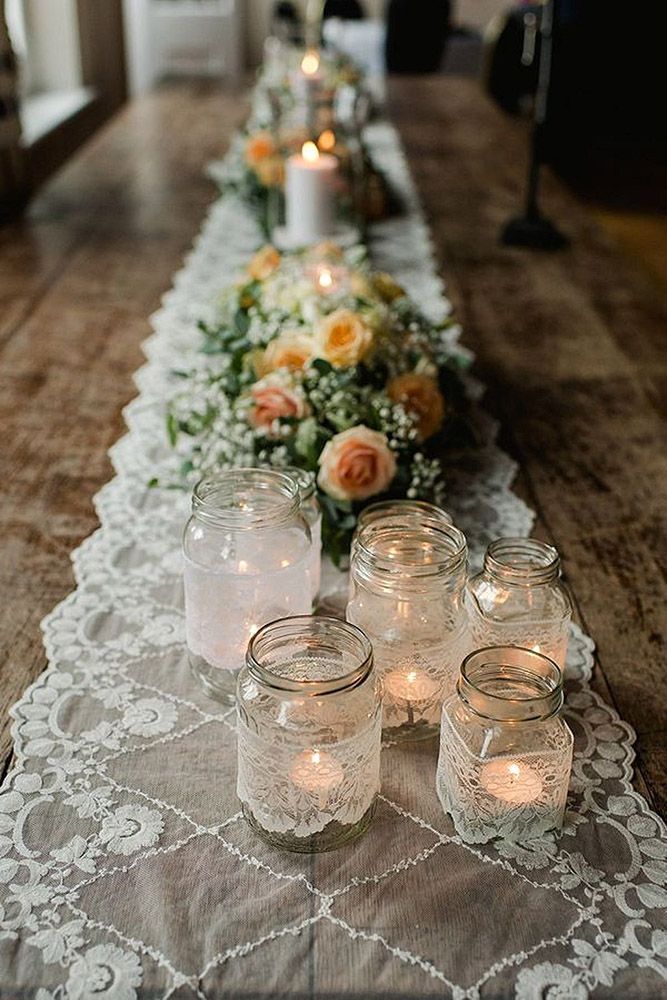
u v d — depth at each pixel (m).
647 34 4.38
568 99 4.47
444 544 1.01
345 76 3.70
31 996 0.76
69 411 1.74
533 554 1.04
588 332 2.15
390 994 0.77
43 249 2.60
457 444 1.59
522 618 1.01
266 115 3.70
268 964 0.79
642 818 0.93
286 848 0.88
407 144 3.67
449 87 4.77
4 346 2.02
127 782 0.96
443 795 0.92
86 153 3.53
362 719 0.85
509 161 3.51
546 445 1.66
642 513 1.47
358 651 0.86
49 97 5.09
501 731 0.86
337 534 1.27
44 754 0.99
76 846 0.89
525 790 0.88
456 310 2.24
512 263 2.55
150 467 1.54
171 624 1.18
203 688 1.07
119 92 5.78
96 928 0.82
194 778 0.97
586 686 1.10
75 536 1.37
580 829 0.91
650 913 0.83
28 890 0.85
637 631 1.21
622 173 4.88
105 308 2.21
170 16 6.59
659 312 2.28
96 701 1.06
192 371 1.55
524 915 0.83
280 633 0.87
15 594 1.25
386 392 1.45
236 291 1.76
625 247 3.86
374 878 0.86
